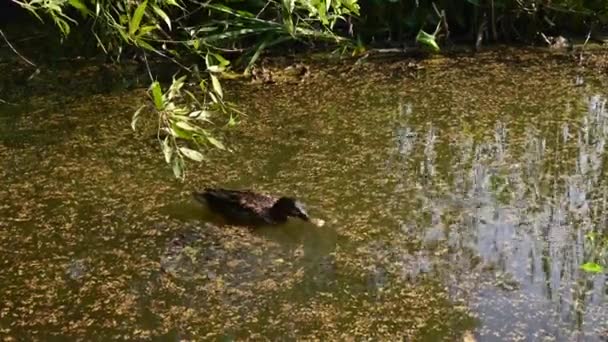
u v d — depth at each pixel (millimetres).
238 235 3055
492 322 2555
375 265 2865
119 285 2779
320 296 2703
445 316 2590
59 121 4094
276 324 2566
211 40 4527
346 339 2490
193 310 2643
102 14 3164
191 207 3242
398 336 2500
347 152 3711
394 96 4402
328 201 3277
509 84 4543
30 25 5426
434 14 5285
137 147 3779
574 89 4453
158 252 2957
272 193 3328
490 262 2871
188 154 2631
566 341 2453
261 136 3889
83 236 3061
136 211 3219
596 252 2914
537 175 3482
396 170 3533
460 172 3514
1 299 2709
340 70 4797
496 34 5238
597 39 5207
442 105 4262
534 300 2658
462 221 3131
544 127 3969
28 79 4680
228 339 2500
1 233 3080
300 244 2998
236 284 2773
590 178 3453
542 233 3045
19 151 3746
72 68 4828
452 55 5023
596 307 2617
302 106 4273
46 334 2539
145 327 2564
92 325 2578
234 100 4355
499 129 3953
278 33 4863
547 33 5309
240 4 4852
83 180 3467
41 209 3240
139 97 4391
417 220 3141
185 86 4516
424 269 2838
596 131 3914
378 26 5234
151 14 3457
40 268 2875
